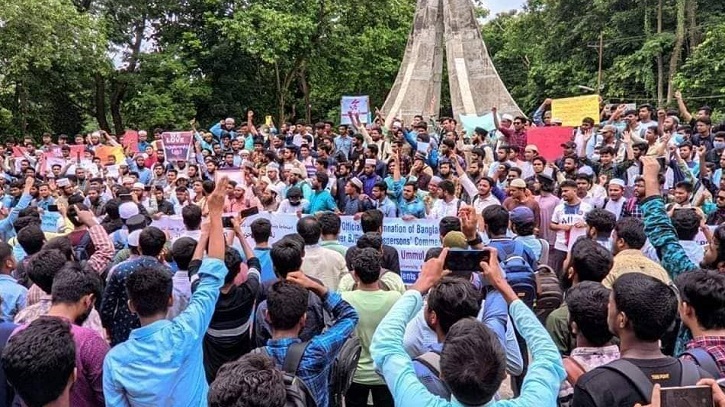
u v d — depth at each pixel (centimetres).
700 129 1222
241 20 2909
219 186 365
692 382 269
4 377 337
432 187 1043
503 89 2216
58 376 263
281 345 361
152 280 325
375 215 702
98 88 3073
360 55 3431
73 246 752
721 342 312
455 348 244
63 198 1077
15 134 2845
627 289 282
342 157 1341
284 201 1061
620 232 525
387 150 1492
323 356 354
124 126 3288
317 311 450
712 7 3588
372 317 449
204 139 1759
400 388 262
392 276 528
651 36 3600
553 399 256
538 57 4447
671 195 947
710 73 3025
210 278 343
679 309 340
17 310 483
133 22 3042
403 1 3684
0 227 884
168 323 318
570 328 372
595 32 3953
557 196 1009
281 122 3341
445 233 625
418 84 2280
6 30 2306
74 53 2522
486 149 1373
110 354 309
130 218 682
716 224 825
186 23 3225
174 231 998
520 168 1111
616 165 1103
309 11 3045
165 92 3034
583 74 3931
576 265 435
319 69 3294
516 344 402
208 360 468
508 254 538
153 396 301
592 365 315
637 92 3672
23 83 2611
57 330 271
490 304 412
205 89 3136
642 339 281
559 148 1370
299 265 481
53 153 1614
